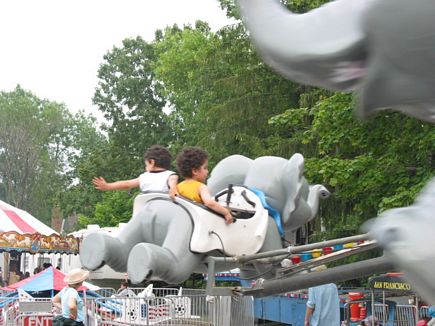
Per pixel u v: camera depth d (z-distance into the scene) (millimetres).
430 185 1446
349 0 1566
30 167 86438
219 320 7996
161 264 4527
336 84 1586
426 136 14102
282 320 17484
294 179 5328
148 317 9695
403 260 1372
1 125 86250
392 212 1441
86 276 12109
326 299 9391
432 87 1447
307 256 6234
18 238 25531
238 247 5051
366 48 1502
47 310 15078
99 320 11516
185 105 42188
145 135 54531
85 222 52719
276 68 1658
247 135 26016
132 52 59281
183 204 4973
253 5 1667
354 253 5105
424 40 1403
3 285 32312
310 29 1585
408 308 11430
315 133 16766
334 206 21828
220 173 5609
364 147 15352
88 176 53406
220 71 30719
